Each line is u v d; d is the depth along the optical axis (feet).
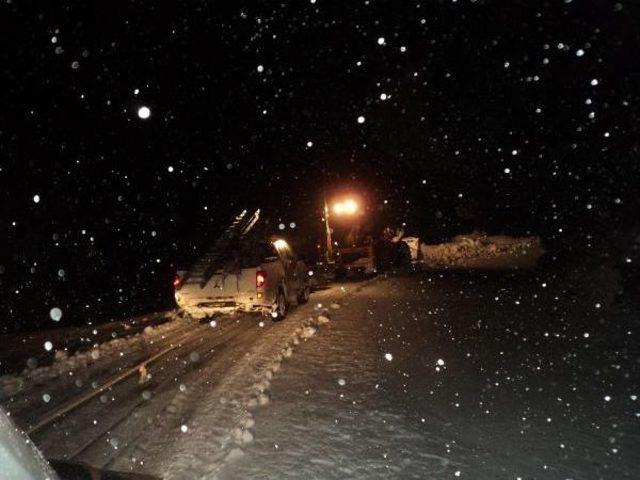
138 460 15.94
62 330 40.32
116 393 22.33
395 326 34.78
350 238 71.77
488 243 105.40
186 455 15.99
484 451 16.89
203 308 37.09
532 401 21.34
